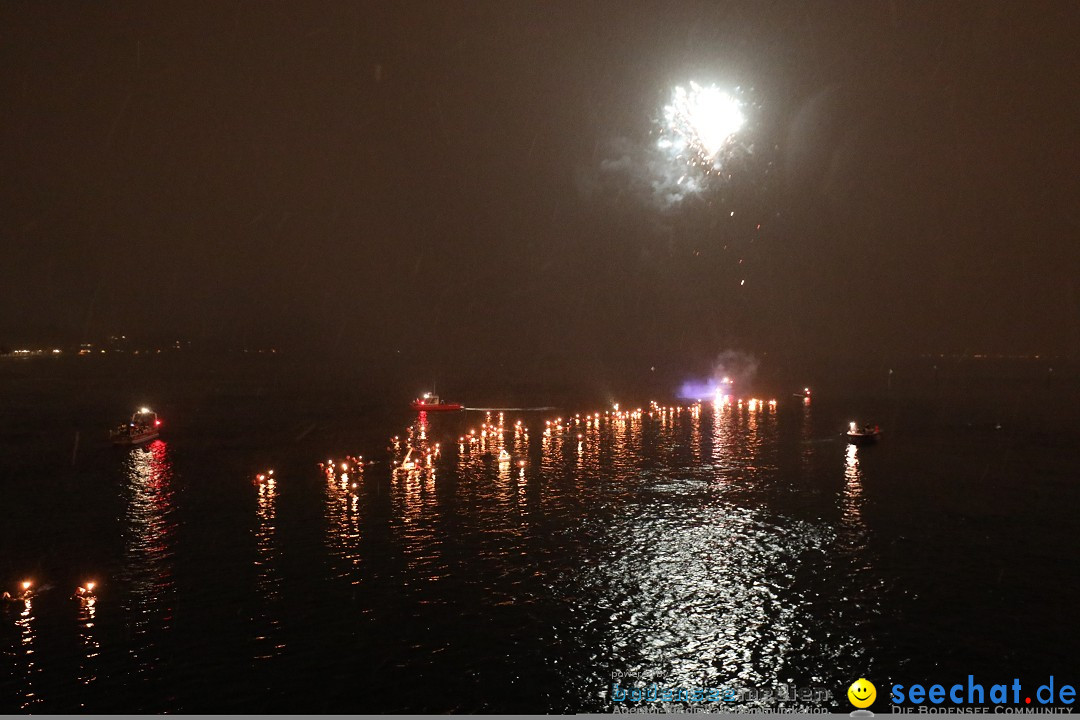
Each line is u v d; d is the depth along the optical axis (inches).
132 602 1369.3
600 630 1242.6
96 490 2342.5
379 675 1101.7
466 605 1344.7
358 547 1692.9
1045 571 1520.7
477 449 3189.0
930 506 2074.3
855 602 1355.8
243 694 1050.1
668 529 1828.2
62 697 1044.5
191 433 3747.5
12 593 1421.0
